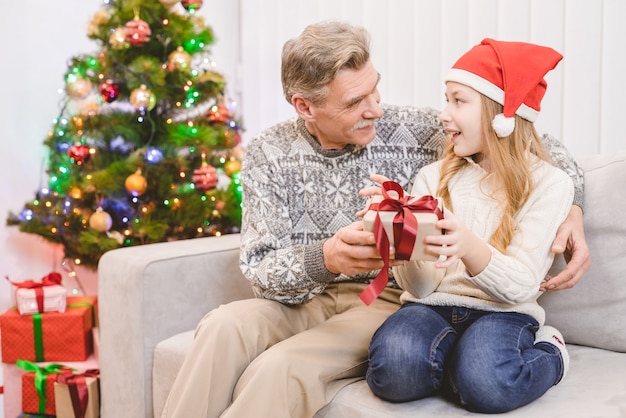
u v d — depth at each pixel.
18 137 2.75
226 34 3.06
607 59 1.89
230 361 1.30
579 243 1.34
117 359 1.72
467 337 1.23
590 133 1.94
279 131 1.60
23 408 1.99
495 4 2.10
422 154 1.57
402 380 1.18
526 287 1.24
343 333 1.36
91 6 2.84
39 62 2.77
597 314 1.46
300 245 1.39
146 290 1.65
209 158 2.45
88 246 2.32
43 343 2.13
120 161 2.34
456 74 1.39
